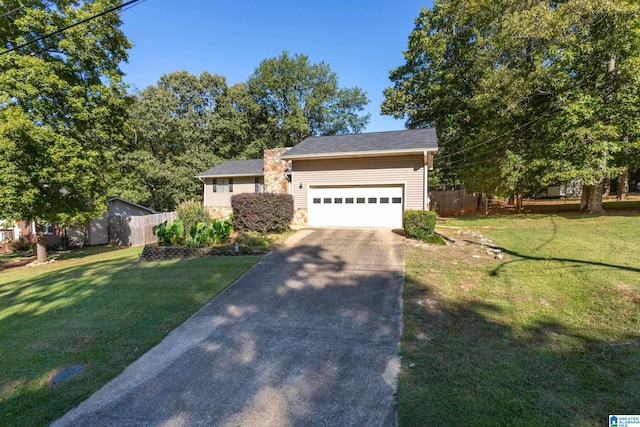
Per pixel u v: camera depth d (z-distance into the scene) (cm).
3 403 286
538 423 239
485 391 279
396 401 273
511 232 1056
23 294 623
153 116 2616
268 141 3200
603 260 642
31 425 259
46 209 1167
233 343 391
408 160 1177
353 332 408
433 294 522
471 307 469
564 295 493
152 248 874
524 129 1520
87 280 684
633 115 1113
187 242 892
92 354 369
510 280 572
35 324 457
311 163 1302
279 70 3156
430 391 283
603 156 1149
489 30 1730
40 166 1089
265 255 808
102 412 273
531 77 1309
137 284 622
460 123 2133
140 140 2697
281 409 271
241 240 903
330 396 285
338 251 831
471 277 597
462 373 308
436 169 2403
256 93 3216
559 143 1209
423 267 667
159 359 357
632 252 698
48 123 1141
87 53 1213
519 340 369
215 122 2912
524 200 2700
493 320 424
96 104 1272
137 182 2506
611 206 1596
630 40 1089
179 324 445
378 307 482
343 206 1267
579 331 384
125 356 364
